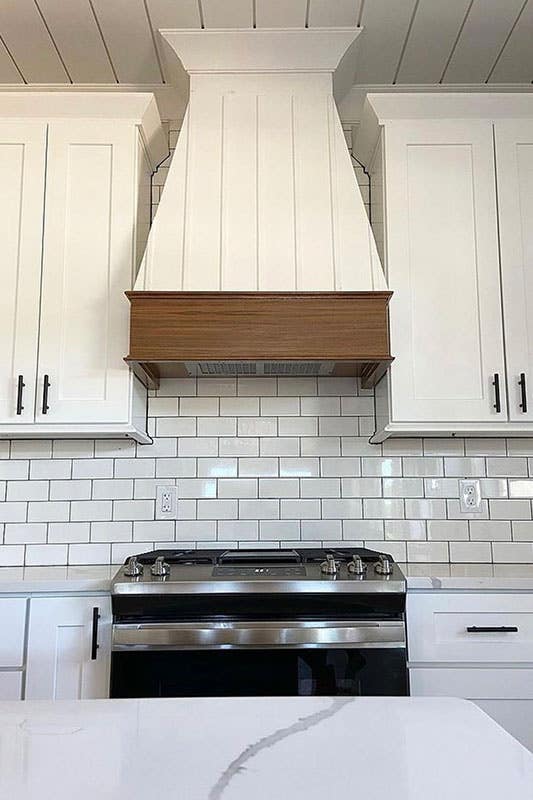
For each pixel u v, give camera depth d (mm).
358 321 1929
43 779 589
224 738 693
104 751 655
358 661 1671
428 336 2039
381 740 688
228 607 1695
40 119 2141
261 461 2318
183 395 2350
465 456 2334
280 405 2350
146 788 570
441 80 2441
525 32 2156
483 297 2062
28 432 2014
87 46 2217
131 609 1687
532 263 2084
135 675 1665
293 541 2277
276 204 2047
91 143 2137
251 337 1915
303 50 2129
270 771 606
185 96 2332
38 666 1771
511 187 2121
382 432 2084
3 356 2029
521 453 2340
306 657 1674
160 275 1971
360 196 2064
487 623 1810
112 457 2311
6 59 2289
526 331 2049
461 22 2100
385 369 2066
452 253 2082
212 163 2080
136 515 2279
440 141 2139
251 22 2078
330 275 1986
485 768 616
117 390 2010
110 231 2094
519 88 2463
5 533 2256
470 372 2027
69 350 2031
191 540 2270
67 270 2068
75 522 2271
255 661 1672
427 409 2002
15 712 785
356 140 2449
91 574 1979
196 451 2320
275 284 1976
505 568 2094
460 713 783
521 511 2307
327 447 2330
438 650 1793
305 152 2098
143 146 2258
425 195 2111
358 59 2293
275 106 2135
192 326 1919
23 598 1805
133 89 2461
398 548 2275
